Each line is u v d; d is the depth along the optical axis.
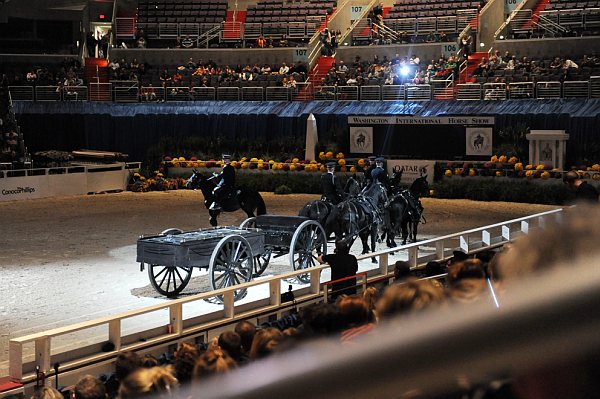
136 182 37.16
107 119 40.84
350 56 47.19
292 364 1.02
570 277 1.03
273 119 40.00
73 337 12.50
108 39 48.78
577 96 37.06
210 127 40.81
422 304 1.70
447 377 0.93
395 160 36.41
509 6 47.78
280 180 37.47
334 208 18.02
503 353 0.94
